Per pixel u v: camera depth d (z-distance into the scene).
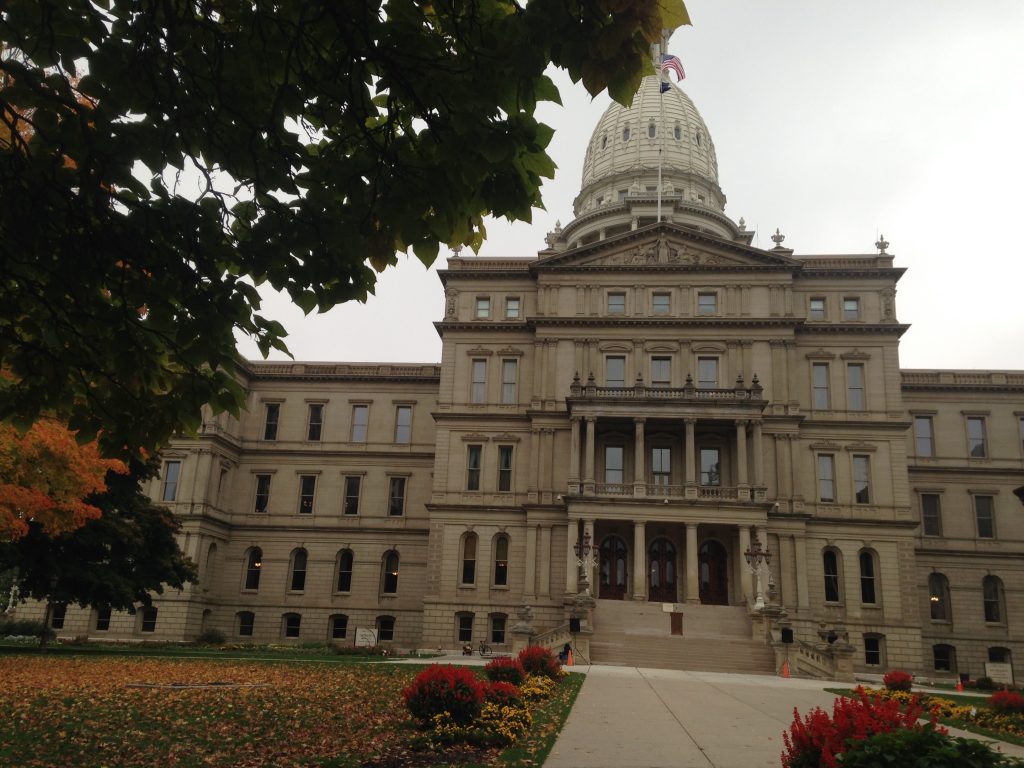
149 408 9.86
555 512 60.59
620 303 64.75
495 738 15.60
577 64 6.91
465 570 61.88
